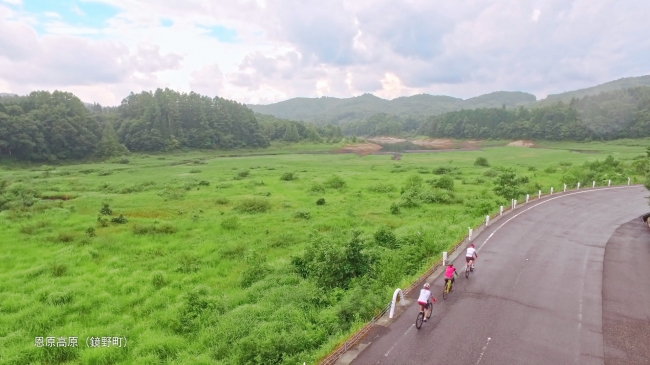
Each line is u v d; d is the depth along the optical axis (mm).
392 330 14375
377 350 13133
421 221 33719
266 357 13273
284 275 21703
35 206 42031
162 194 49531
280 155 137375
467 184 55688
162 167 94062
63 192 54438
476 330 14336
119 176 75875
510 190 42281
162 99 150750
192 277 22359
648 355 12836
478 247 24312
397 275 19562
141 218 37094
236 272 23344
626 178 52188
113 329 16328
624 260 21859
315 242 24250
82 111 122125
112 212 39469
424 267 20641
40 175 78312
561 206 36719
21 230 32094
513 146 162875
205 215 38000
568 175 53562
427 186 50250
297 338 14109
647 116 151625
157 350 14969
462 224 30406
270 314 16938
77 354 14977
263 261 23984
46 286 20672
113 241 29391
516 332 14195
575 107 185500
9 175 78188
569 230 28297
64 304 18828
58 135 107312
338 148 167250
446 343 13500
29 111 113125
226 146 156125
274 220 35281
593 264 21234
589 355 12820
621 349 13164
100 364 14328
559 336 13953
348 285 19141
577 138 156500
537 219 31594
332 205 41531
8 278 22094
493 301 16703
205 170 85625
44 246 28234
